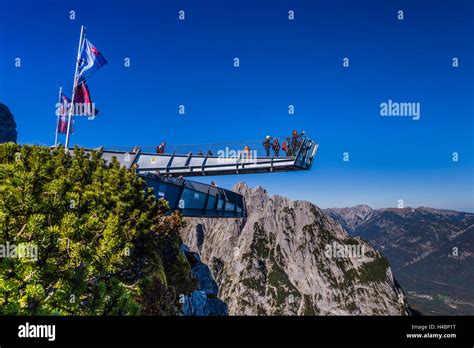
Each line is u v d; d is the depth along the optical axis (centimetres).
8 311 1177
